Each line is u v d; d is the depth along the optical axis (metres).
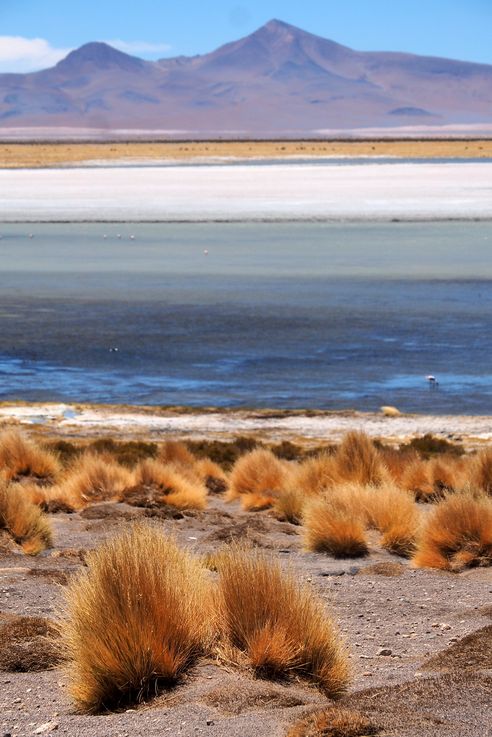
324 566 16.44
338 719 7.03
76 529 20.30
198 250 99.31
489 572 15.48
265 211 134.12
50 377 51.62
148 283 80.44
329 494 21.33
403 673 9.49
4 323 65.00
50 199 152.75
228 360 55.00
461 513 16.97
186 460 31.23
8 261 93.00
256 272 85.44
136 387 49.62
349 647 10.91
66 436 38.81
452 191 159.62
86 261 92.81
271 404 46.19
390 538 18.19
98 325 64.25
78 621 9.16
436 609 12.87
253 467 26.94
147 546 9.77
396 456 28.98
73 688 8.62
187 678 8.84
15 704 8.66
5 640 10.28
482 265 87.25
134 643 8.63
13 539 17.80
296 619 9.46
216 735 7.26
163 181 187.12
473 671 8.59
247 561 10.15
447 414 44.06
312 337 60.38
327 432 39.97
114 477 25.47
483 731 6.87
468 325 63.25
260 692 8.27
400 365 53.41
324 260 91.56
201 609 9.71
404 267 87.00
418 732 6.88
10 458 28.20
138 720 7.83
